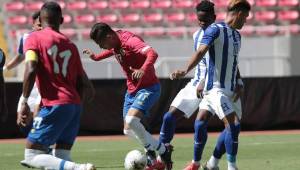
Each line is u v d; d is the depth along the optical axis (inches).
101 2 2738.7
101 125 1875.0
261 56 2352.4
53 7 800.3
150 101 1051.9
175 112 1096.2
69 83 793.6
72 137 814.5
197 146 1011.9
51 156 785.6
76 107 792.9
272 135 1801.2
